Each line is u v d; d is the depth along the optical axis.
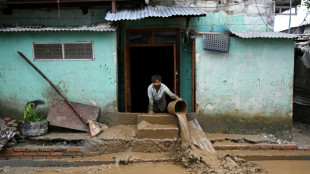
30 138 5.39
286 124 6.08
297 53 8.55
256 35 5.78
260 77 5.99
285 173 4.79
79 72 5.90
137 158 5.11
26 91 5.95
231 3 6.76
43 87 5.93
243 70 5.97
